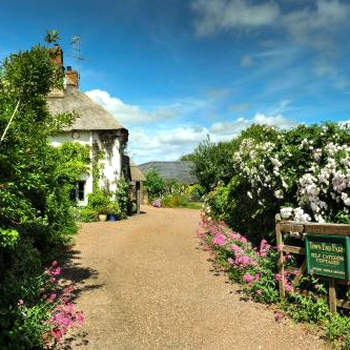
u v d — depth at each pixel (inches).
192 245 413.1
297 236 228.7
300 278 213.3
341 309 196.9
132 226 629.3
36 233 323.9
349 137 248.8
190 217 824.9
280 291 221.1
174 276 288.4
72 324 193.5
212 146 1155.9
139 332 189.5
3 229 190.5
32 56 213.3
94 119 793.6
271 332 185.3
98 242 448.8
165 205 1339.8
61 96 820.6
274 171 278.5
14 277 206.4
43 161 300.5
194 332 189.3
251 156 339.6
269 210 309.4
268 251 261.9
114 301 233.6
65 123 267.6
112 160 797.9
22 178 204.4
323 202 229.1
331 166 226.7
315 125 275.3
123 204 802.8
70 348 170.2
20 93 216.8
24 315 168.2
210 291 250.2
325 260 193.9
